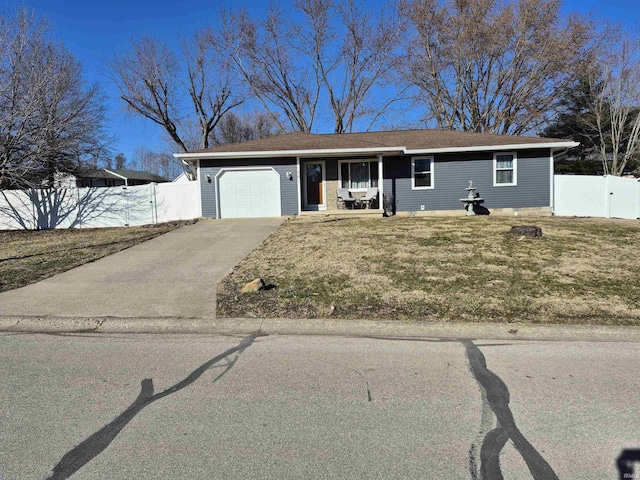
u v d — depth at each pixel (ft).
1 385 11.89
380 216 51.26
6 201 60.54
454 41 94.43
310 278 23.18
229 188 53.83
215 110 111.86
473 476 7.84
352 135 66.39
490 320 16.71
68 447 8.87
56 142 62.23
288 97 108.27
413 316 17.30
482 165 54.44
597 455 8.46
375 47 101.04
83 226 59.62
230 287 22.29
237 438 9.16
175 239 38.45
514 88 94.48
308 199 57.82
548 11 86.63
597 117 95.45
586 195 54.24
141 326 17.28
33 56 57.77
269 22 101.81
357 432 9.36
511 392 11.18
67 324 17.56
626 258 25.77
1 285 23.70
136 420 9.95
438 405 10.53
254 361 13.52
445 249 29.22
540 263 24.93
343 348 14.56
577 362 13.04
